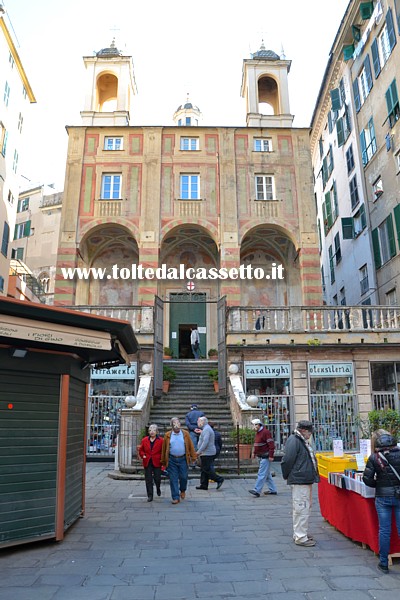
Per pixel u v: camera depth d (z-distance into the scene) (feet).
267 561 20.72
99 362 33.32
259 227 73.00
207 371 66.80
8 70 86.58
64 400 24.75
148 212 71.82
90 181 73.31
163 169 74.33
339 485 24.38
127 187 72.95
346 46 89.56
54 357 24.62
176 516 28.81
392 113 71.31
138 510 30.35
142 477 41.34
